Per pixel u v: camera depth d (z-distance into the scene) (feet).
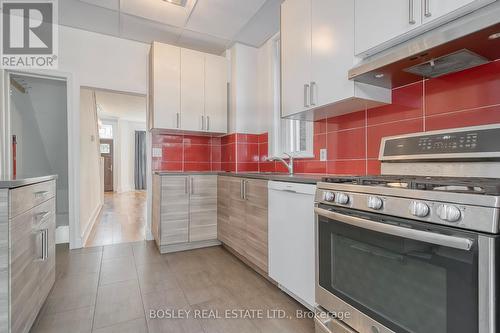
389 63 4.23
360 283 3.63
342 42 5.22
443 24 3.80
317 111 6.38
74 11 8.45
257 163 11.01
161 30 9.66
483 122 4.22
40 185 5.17
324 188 4.29
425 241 2.79
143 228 12.77
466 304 2.49
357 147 6.43
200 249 9.60
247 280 7.00
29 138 11.50
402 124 5.40
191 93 10.27
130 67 10.48
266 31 9.72
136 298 6.06
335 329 4.00
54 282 6.38
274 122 10.23
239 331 4.90
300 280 5.44
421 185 3.04
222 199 9.36
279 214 6.14
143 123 31.12
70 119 9.60
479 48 3.73
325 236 4.24
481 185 2.57
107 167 28.86
